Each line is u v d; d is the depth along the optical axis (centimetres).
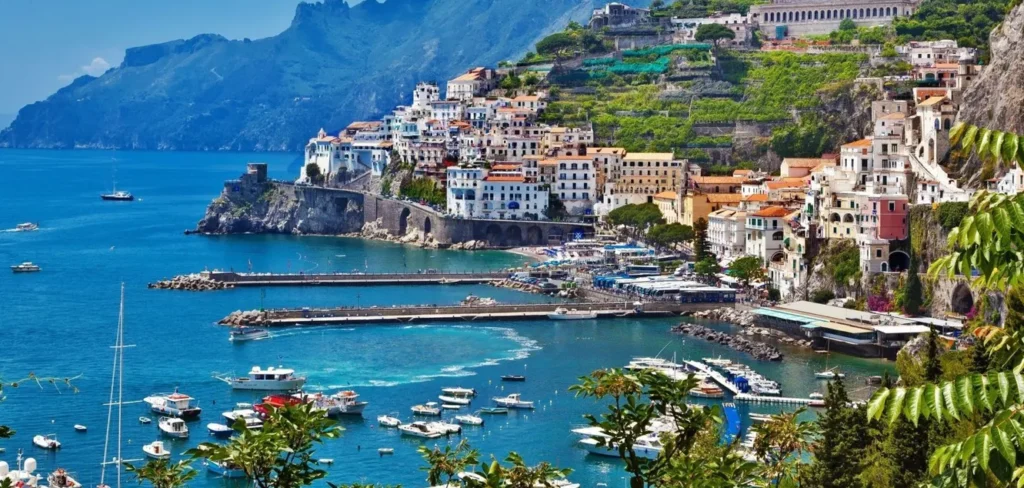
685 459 9762
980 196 5706
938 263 5906
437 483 14438
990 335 6569
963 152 5647
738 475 10338
